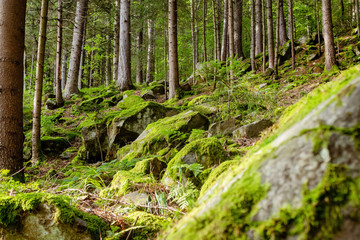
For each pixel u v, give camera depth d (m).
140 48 19.73
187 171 2.77
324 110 0.75
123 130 6.53
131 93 12.61
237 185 0.85
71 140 8.45
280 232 0.65
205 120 5.81
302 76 9.84
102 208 2.38
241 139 4.55
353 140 0.65
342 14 13.98
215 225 0.76
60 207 1.81
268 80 10.92
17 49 4.53
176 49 11.07
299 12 18.36
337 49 12.16
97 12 19.19
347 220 0.58
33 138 6.75
